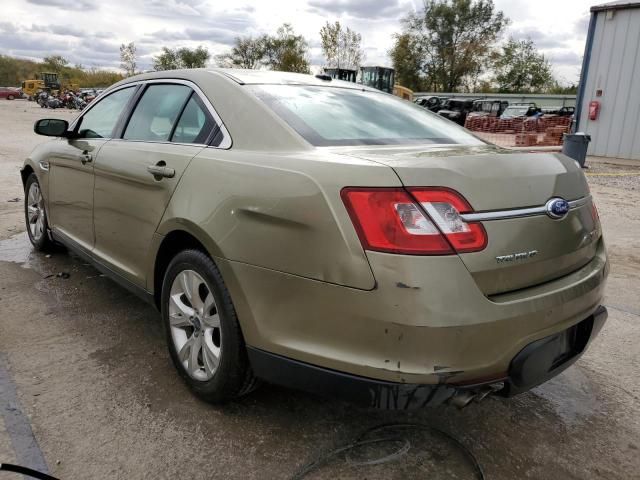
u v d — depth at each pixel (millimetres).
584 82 14469
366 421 2611
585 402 2875
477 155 2256
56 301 3922
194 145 2805
